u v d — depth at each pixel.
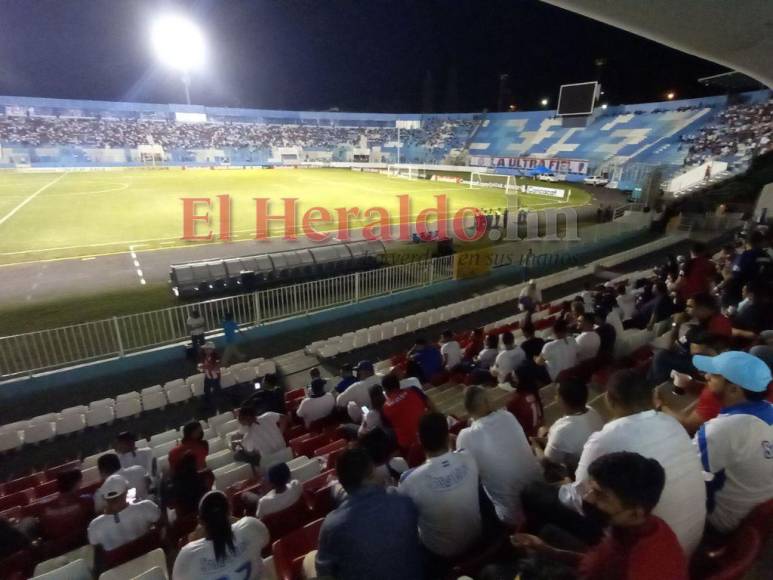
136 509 4.45
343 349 12.00
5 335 12.81
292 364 11.51
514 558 3.12
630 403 2.80
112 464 5.44
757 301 6.34
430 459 3.13
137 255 20.45
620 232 23.92
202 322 11.62
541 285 16.33
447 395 7.69
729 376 2.92
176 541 4.75
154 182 42.94
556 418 5.62
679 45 10.14
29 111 59.03
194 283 15.51
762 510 2.71
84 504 5.07
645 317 9.20
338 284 15.09
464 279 17.67
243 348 12.59
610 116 58.56
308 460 5.80
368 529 2.54
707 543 2.92
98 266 18.78
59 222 25.94
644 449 2.52
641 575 1.90
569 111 51.66
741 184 25.83
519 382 5.01
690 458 2.55
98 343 12.14
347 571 2.53
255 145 66.69
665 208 25.22
